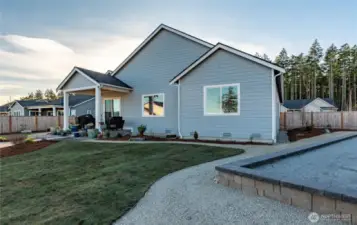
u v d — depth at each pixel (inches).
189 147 341.1
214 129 427.2
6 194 169.0
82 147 380.5
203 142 402.6
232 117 409.4
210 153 291.4
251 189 143.3
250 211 118.6
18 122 798.5
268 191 133.4
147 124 555.2
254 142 384.8
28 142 446.9
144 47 563.5
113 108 619.2
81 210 132.5
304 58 1809.8
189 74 454.3
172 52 529.0
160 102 539.8
